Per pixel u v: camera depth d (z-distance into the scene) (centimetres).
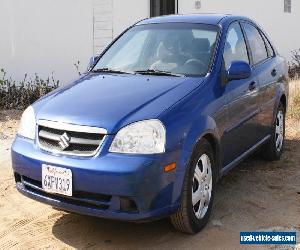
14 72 1010
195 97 404
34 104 427
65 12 1023
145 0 1077
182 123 376
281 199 480
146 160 352
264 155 592
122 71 476
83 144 366
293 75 1212
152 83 425
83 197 364
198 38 483
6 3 988
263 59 566
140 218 354
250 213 448
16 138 413
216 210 454
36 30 1010
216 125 418
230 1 1177
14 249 390
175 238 401
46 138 385
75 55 1045
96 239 403
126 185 348
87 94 414
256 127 522
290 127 757
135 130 361
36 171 380
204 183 410
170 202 364
